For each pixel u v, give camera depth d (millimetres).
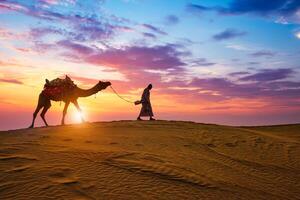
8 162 11695
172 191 10531
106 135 16797
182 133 19078
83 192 9852
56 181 10375
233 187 11711
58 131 17250
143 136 17172
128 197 9797
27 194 9578
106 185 10391
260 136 21422
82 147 13812
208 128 21766
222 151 16562
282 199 11609
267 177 13719
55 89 19562
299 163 16219
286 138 22797
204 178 11969
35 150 13055
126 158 12789
